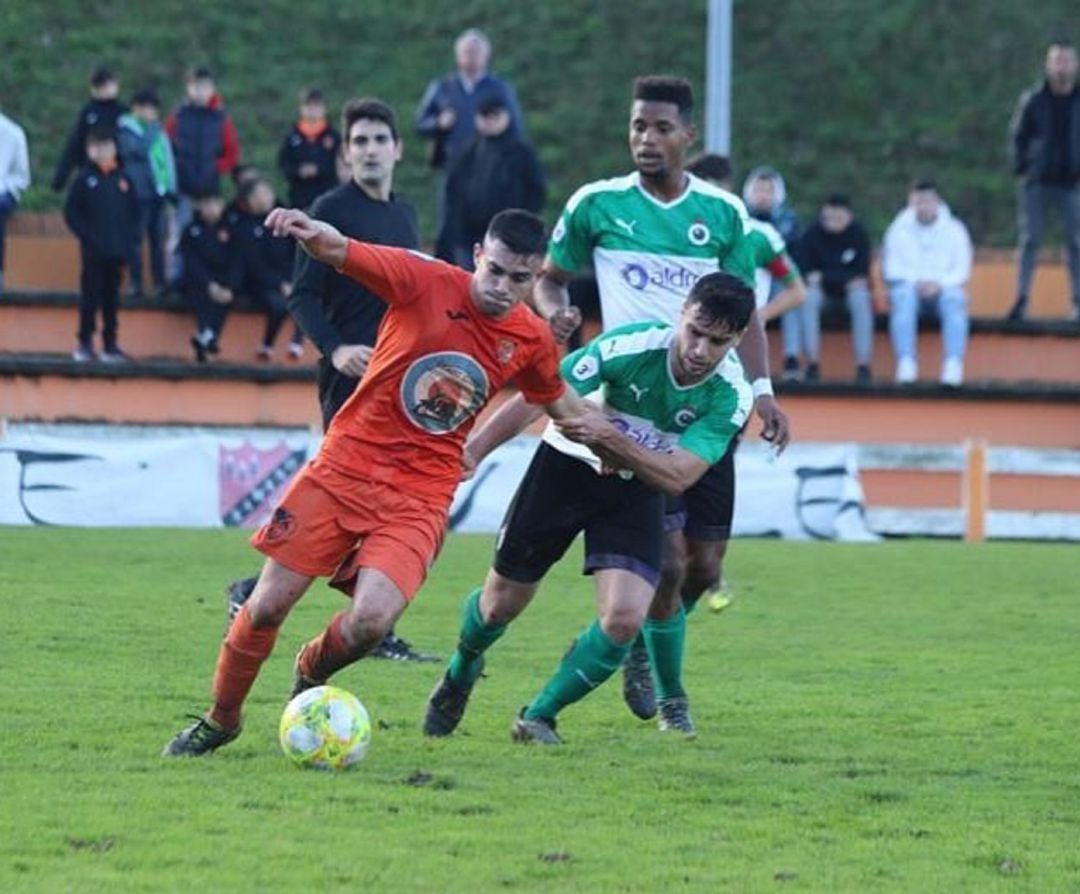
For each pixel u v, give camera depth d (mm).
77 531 39500
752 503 44344
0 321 50562
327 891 14055
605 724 21203
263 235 48938
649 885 14531
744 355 22438
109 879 14148
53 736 19125
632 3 70188
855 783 18422
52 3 67438
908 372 49969
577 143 66250
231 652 17938
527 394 18203
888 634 28906
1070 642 28344
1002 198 66375
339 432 17938
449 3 70062
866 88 69562
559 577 34781
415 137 65125
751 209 46500
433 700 19969
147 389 47531
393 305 17688
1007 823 17016
